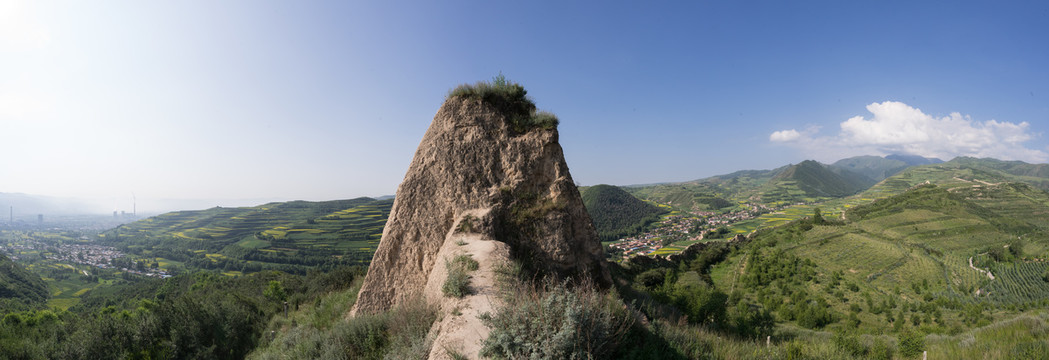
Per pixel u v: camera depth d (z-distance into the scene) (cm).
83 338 1353
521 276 881
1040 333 1216
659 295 1859
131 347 1352
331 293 1847
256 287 4331
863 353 1255
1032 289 5638
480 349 561
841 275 6775
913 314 4791
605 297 710
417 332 738
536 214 1183
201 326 1552
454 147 1313
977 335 1426
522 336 533
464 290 790
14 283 7994
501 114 1381
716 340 790
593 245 1226
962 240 9238
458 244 1041
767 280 6625
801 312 4591
